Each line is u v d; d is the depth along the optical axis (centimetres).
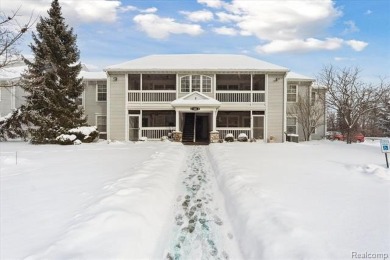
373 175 793
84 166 992
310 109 2541
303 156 1234
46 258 328
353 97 2478
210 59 2512
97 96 2550
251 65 2327
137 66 2278
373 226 425
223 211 552
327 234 395
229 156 1154
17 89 2622
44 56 2170
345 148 1669
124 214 453
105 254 338
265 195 557
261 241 376
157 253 392
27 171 913
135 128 2325
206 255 386
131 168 900
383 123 3950
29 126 2231
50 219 474
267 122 2272
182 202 607
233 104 2275
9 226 446
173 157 1141
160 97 2277
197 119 2559
